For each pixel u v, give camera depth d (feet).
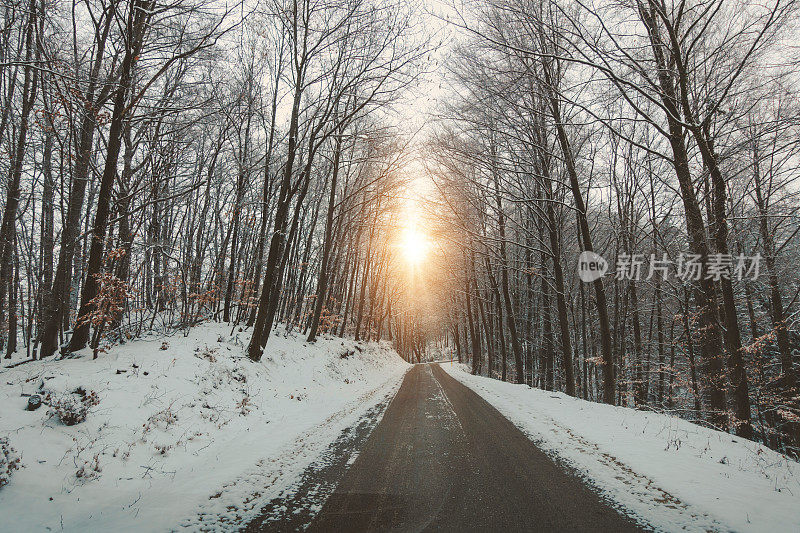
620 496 13.82
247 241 61.36
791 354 45.37
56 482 14.55
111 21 30.30
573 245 77.25
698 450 19.29
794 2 27.45
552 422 26.48
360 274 124.98
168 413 22.22
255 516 12.66
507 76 38.75
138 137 36.81
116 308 25.99
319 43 42.09
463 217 56.29
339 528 11.73
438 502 13.60
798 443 41.16
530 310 90.48
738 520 11.71
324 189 72.08
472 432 24.31
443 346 288.71
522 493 14.28
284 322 77.20
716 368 33.99
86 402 19.33
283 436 22.98
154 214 43.80
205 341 37.58
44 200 43.04
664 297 64.69
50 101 33.76
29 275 56.39
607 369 39.93
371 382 60.49
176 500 13.94
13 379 20.48
